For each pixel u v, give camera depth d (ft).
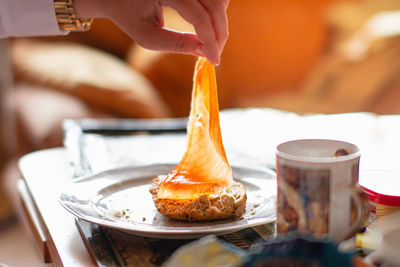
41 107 7.00
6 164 8.91
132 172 3.49
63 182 3.74
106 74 7.93
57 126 6.73
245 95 9.84
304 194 2.48
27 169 3.99
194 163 2.98
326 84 9.18
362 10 10.00
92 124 4.93
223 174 2.98
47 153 4.38
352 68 9.00
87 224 3.01
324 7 9.82
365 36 9.26
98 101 7.50
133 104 7.55
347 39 9.70
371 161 3.83
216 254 2.32
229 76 9.70
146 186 3.38
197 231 2.71
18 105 7.29
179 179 2.96
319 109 8.82
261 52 9.74
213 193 2.92
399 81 8.57
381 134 4.53
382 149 4.11
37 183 3.71
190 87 8.49
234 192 2.97
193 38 3.33
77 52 8.64
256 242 2.81
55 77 7.63
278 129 4.91
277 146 2.65
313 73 9.70
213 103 2.94
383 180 2.93
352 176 2.50
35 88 7.57
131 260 2.68
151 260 2.68
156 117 7.75
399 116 5.34
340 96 8.91
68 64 7.97
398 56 8.61
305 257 2.20
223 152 3.00
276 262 2.20
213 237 2.39
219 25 3.10
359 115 5.41
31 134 6.76
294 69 9.84
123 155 4.10
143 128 4.85
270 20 9.70
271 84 9.87
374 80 8.71
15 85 7.89
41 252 3.28
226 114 5.71
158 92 8.50
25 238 6.57
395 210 2.73
